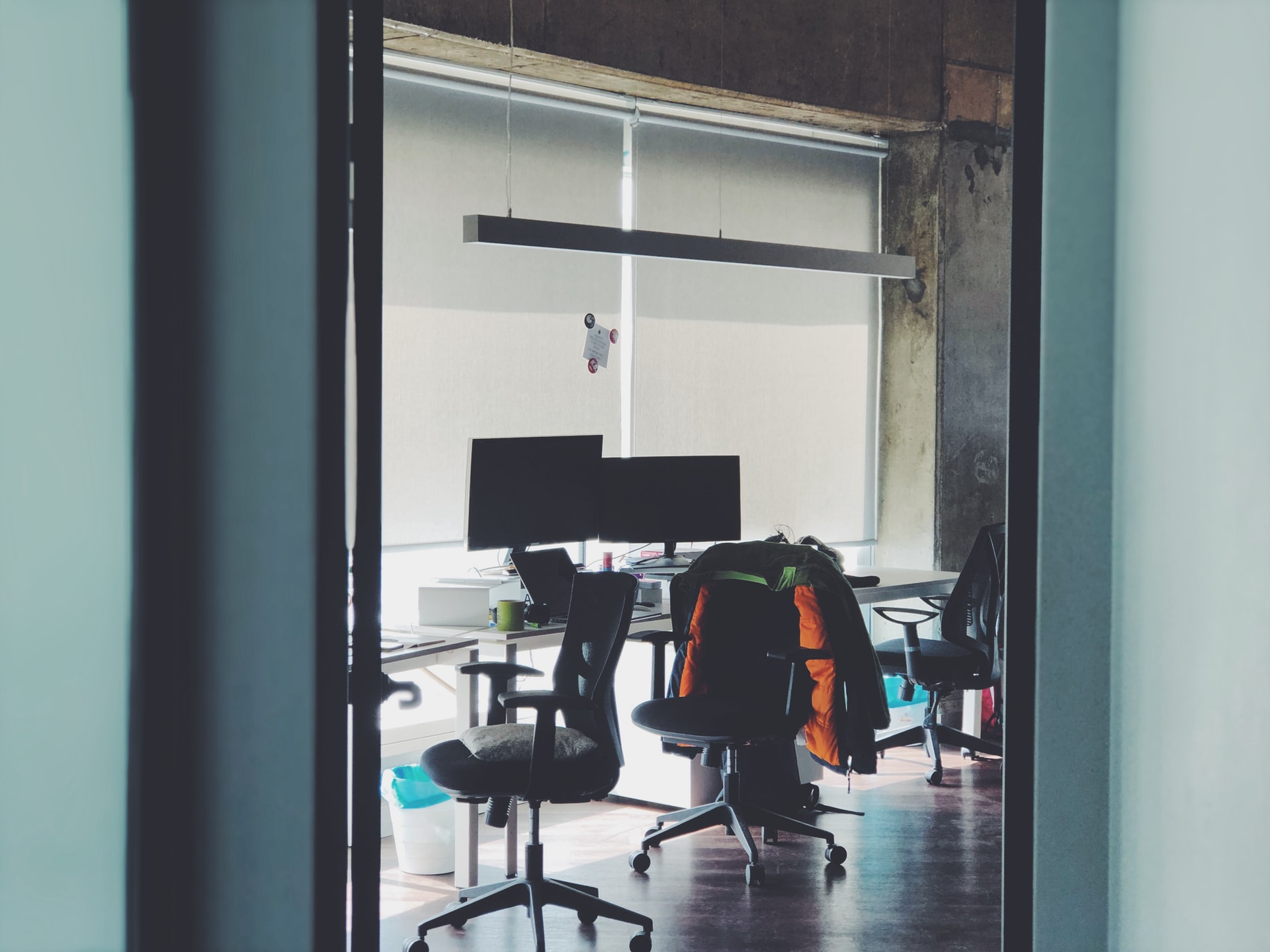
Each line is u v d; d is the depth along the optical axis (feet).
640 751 17.35
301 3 6.27
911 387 23.39
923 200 23.09
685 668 15.16
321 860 6.47
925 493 23.31
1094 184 5.59
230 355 6.55
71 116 6.44
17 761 6.51
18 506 6.45
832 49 21.07
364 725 6.81
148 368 6.59
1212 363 5.39
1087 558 5.65
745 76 19.97
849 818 16.89
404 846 14.78
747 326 21.81
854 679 14.34
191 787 6.73
